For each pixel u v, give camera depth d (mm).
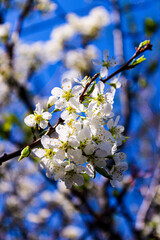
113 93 2568
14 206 8953
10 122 4574
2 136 4535
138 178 6688
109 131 2545
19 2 8141
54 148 2281
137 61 2520
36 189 9055
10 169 8398
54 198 8617
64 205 8312
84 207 6109
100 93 2465
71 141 2266
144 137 7160
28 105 7148
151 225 5730
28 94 7418
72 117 2312
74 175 2396
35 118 2473
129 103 5816
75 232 8242
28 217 8883
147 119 7367
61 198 8141
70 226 8523
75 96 2453
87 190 5637
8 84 7781
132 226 5812
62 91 2477
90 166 2307
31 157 4812
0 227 8594
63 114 2338
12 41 8352
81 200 5723
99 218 5828
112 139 2361
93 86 2416
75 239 8141
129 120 5703
